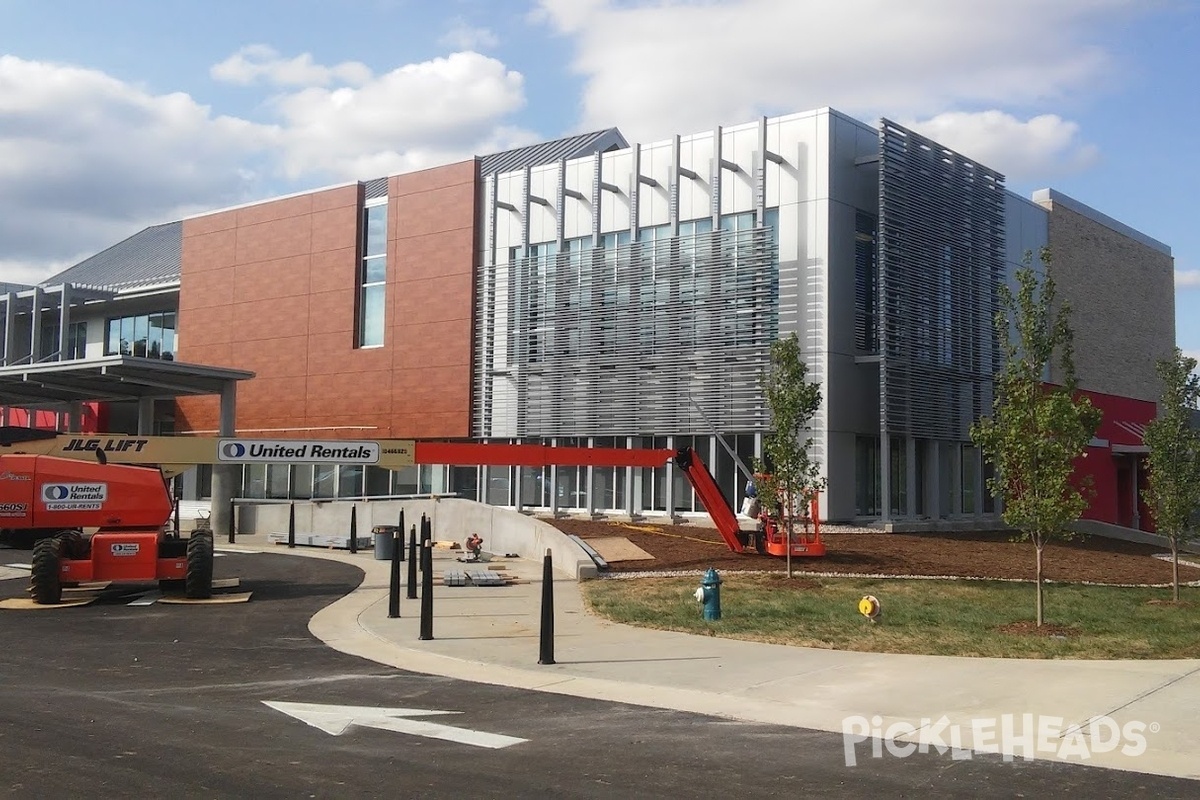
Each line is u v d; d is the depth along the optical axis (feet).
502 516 81.10
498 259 110.22
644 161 99.71
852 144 92.53
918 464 97.81
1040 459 44.32
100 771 22.59
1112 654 37.14
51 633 43.27
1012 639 40.16
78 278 159.63
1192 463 55.83
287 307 124.57
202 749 24.59
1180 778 22.44
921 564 65.46
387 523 94.07
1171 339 146.20
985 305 101.40
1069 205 123.13
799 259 90.22
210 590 54.80
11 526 53.72
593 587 55.88
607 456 63.10
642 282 96.48
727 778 22.34
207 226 132.46
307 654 38.29
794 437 60.85
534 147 127.44
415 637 41.42
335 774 22.53
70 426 125.29
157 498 56.03
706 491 67.41
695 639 40.42
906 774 22.67
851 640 39.78
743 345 89.56
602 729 26.76
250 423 126.52
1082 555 76.59
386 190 123.65
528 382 104.12
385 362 116.26
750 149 93.35
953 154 98.32
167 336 144.25
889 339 89.25
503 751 24.56
